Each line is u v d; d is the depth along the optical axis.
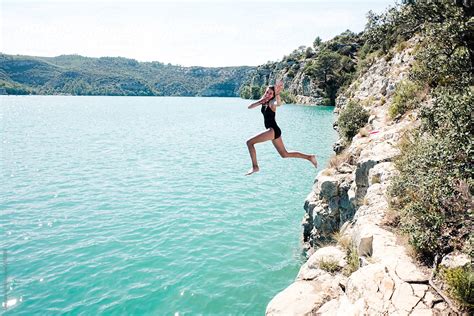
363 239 8.23
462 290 5.59
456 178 7.73
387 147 13.31
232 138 47.41
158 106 135.88
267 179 25.59
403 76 24.73
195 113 96.44
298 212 19.14
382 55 51.28
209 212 19.03
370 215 9.41
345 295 6.92
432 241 6.93
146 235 16.06
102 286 11.95
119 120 75.62
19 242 15.30
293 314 7.04
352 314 5.81
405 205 8.66
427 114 10.84
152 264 13.41
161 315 10.44
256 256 14.14
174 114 93.00
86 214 18.70
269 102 6.71
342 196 14.24
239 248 14.83
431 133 10.28
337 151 24.48
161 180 25.58
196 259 13.81
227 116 85.00
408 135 12.77
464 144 7.81
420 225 7.36
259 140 6.59
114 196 21.80
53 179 25.83
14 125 64.44
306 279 8.52
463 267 6.04
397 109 18.42
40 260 13.72
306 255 14.23
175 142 44.19
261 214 18.81
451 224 7.32
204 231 16.50
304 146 37.09
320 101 102.81
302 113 75.94
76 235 16.06
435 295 5.87
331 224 14.25
